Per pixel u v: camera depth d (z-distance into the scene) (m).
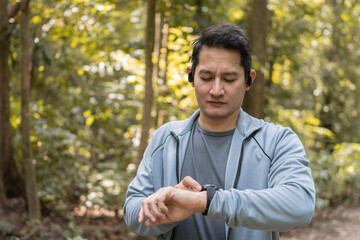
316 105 9.98
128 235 4.39
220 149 1.33
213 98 1.24
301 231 5.81
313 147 9.48
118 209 4.99
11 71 4.82
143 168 1.39
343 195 8.13
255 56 5.35
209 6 5.88
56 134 4.70
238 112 1.34
